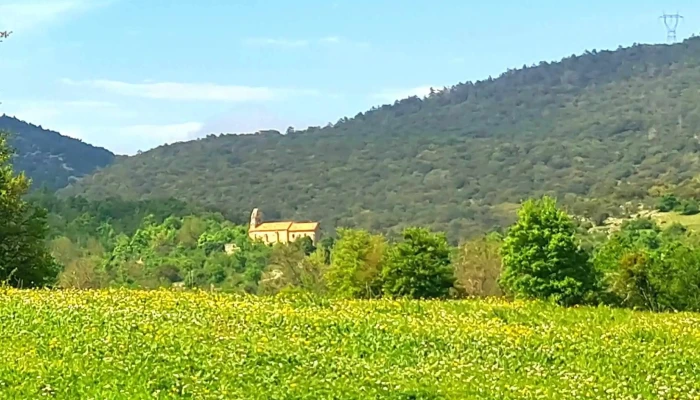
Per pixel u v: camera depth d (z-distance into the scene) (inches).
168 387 653.3
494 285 3425.2
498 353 940.6
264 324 1007.0
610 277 2817.4
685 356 976.3
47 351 752.3
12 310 965.8
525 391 737.6
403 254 2878.9
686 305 2719.0
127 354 754.8
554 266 2655.0
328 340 935.7
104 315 964.0
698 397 764.6
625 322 1288.1
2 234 2145.7
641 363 917.8
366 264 3097.9
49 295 1152.2
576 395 743.1
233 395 644.1
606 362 917.8
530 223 2689.5
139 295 1200.2
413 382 737.6
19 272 2144.4
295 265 4202.8
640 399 744.3
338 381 715.4
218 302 1178.0
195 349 796.0
